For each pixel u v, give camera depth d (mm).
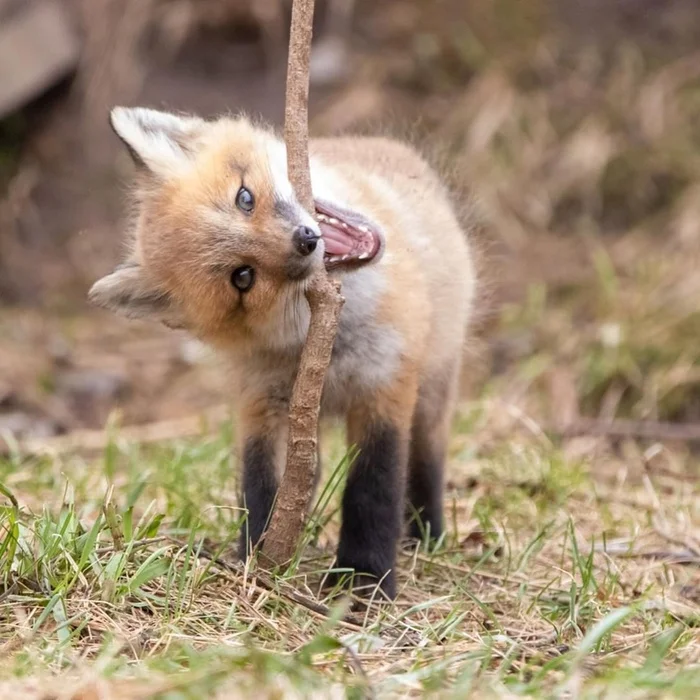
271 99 20688
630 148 19594
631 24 21344
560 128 20016
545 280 17969
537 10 21688
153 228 9039
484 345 15375
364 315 8805
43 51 20922
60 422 15727
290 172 8312
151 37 21516
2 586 7758
